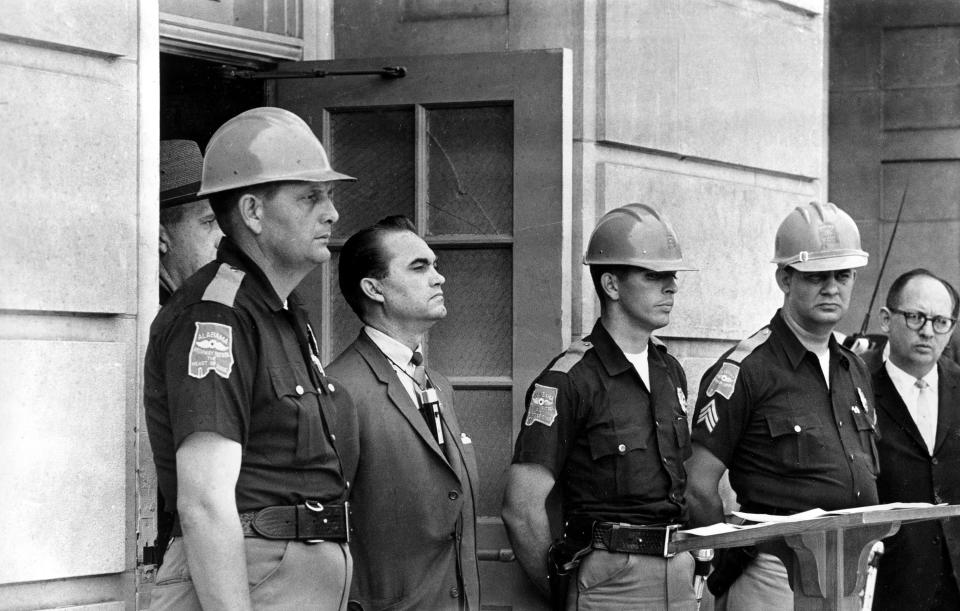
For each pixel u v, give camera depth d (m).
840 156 6.64
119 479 3.09
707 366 4.85
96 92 3.07
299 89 4.31
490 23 4.49
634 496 3.63
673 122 4.70
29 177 2.94
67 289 3.00
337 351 4.27
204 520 2.50
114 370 3.08
